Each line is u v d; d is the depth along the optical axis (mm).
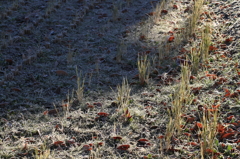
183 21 5113
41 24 5293
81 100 3398
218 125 2803
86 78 3885
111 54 4418
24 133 2955
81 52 4516
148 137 2850
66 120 3109
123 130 2941
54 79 3881
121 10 5746
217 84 3449
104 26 5223
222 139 2732
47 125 3049
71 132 2947
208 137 2666
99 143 2770
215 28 4637
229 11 4965
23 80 3859
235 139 2703
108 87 3705
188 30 4586
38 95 3580
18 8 5836
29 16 5492
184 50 4246
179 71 3877
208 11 5137
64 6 5969
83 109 3295
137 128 2967
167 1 5891
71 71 4039
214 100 3197
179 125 2830
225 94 3238
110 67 4125
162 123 2996
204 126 2600
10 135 2926
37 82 3787
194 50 3912
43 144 2713
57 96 3564
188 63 3967
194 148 2672
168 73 3846
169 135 2662
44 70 4066
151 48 4469
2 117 3195
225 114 3004
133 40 4738
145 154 2652
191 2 5738
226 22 4684
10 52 4473
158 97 3396
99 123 3061
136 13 5684
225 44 4184
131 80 3791
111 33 5020
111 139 2830
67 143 2814
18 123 3080
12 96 3547
